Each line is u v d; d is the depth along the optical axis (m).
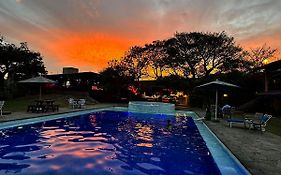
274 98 22.75
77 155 6.82
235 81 26.86
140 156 6.93
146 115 18.83
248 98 27.12
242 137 8.88
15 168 5.48
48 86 33.78
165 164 6.19
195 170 5.73
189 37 33.66
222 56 33.09
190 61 33.56
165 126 13.32
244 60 32.22
